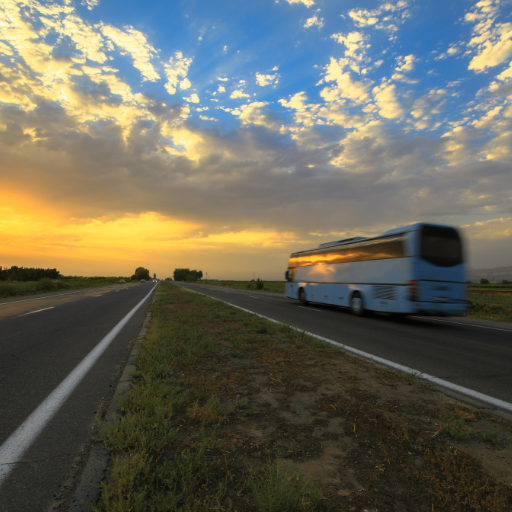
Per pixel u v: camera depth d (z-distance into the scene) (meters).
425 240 10.94
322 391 4.16
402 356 6.42
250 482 2.24
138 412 3.38
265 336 7.90
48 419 3.34
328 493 2.17
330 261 15.98
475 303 16.58
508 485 2.26
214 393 4.06
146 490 2.12
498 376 5.14
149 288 42.47
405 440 2.89
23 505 2.06
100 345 6.94
